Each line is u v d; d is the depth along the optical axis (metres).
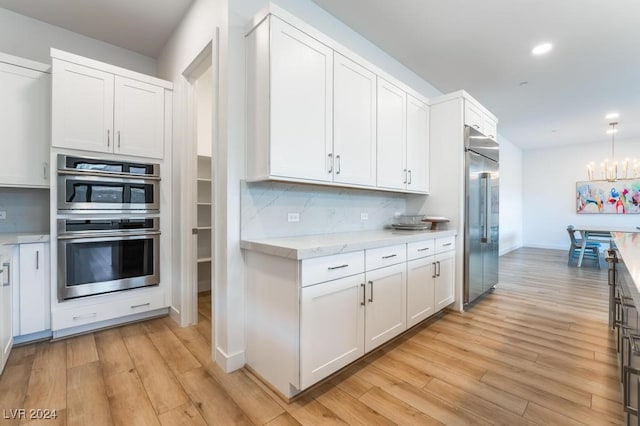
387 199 3.34
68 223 2.30
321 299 1.68
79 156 2.36
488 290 3.71
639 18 2.65
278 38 1.80
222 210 1.98
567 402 1.61
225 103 1.94
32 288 2.21
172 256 2.83
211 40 2.15
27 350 2.14
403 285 2.33
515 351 2.19
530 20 2.71
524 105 4.84
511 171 7.59
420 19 2.72
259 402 1.61
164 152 2.80
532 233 8.28
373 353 2.16
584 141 7.34
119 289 2.54
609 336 2.45
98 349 2.18
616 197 7.00
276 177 1.80
